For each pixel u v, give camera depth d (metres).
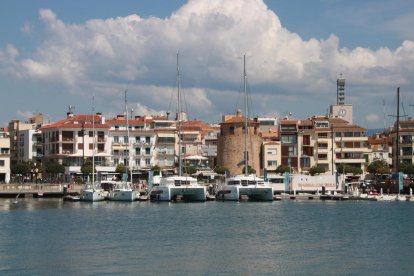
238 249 80.50
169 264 70.12
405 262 72.06
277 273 66.38
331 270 67.75
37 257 73.81
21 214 124.44
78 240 87.75
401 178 181.38
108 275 64.62
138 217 119.81
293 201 166.62
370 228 103.56
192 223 109.81
